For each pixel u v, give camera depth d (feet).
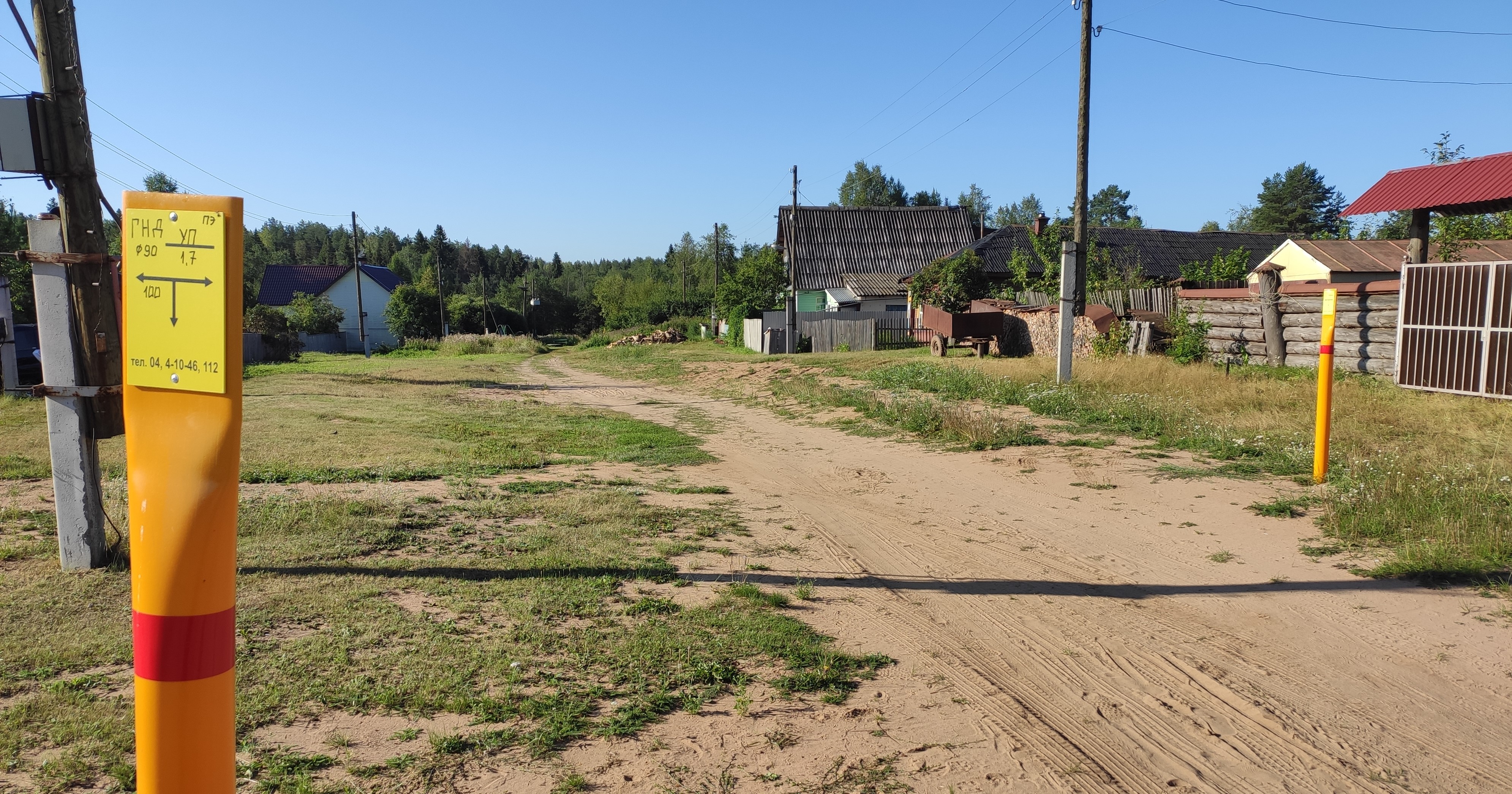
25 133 16.58
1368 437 31.71
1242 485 26.78
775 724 11.91
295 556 18.65
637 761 10.78
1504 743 11.46
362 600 16.05
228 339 5.37
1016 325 76.54
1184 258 118.01
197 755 5.51
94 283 17.21
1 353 46.34
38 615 14.79
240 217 5.41
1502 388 37.83
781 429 46.80
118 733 10.71
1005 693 13.15
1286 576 18.43
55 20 16.61
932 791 10.28
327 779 10.02
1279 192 218.59
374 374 85.15
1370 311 46.21
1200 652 14.70
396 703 11.99
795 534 23.00
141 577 5.43
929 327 82.43
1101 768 10.93
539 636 14.67
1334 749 11.39
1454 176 44.47
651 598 16.94
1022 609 16.98
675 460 35.91
